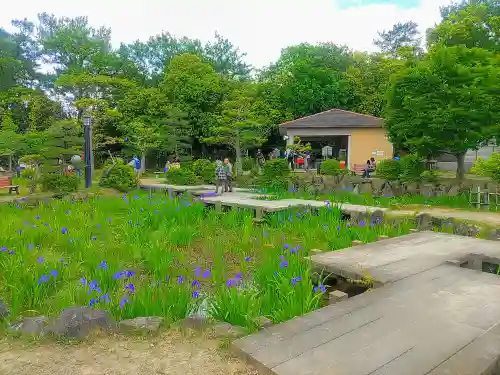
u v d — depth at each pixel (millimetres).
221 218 11586
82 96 33000
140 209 11438
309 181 18031
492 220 10289
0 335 4203
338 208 11227
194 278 6777
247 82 41844
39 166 20578
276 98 36156
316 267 6637
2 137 20859
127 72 39375
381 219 10617
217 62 49656
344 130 28453
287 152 28406
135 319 4395
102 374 3504
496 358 3609
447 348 3793
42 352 3867
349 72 38531
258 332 4172
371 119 28266
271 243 8828
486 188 13633
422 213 10898
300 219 10781
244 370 3590
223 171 16266
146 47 46562
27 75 41469
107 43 42688
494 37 18219
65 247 8023
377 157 28188
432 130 13977
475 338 3992
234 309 4691
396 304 4883
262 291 5758
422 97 13461
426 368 3457
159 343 4051
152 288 5238
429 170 16344
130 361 3715
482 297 5109
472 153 27281
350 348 3814
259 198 14438
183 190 16891
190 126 32688
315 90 35531
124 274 5910
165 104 32594
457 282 5699
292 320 4449
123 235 9203
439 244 8023
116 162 18453
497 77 13211
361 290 6559
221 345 4016
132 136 30234
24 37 41906
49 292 5691
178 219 10953
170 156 32406
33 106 32344
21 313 5055
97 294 5148
